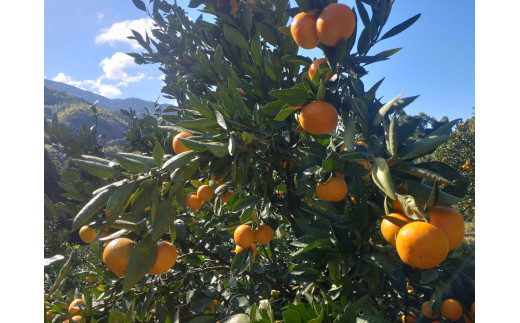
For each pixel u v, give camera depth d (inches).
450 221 49.9
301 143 97.4
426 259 45.2
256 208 93.5
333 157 66.8
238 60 120.0
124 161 66.9
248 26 109.1
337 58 66.3
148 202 68.6
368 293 63.8
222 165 82.5
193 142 69.9
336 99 68.2
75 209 118.7
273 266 127.6
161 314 95.4
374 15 68.7
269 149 92.0
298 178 83.6
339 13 62.2
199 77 126.0
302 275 74.7
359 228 69.9
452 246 50.3
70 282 178.1
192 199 107.5
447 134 52.8
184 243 117.6
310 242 71.1
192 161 74.2
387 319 69.4
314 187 87.7
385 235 55.3
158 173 68.7
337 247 72.8
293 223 101.3
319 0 66.7
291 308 68.3
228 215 141.5
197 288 126.5
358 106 63.1
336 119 63.7
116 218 62.4
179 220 105.3
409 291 83.0
